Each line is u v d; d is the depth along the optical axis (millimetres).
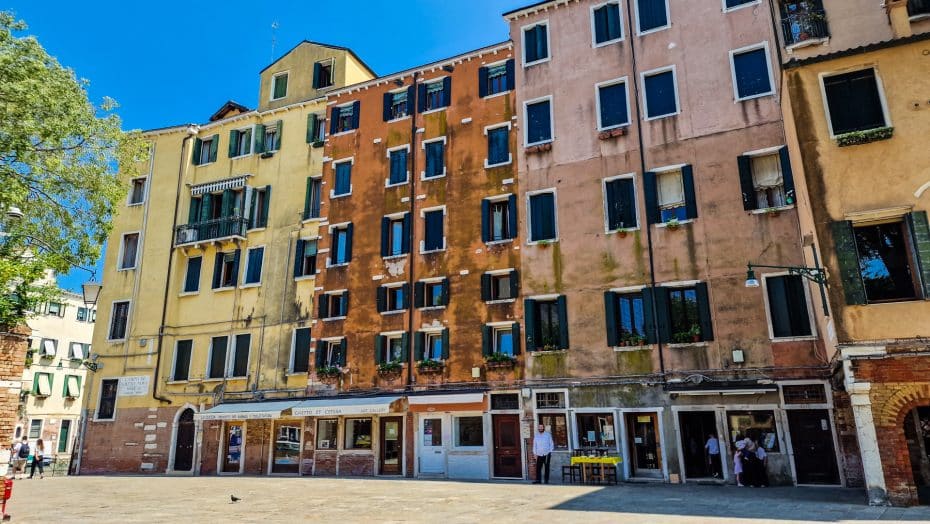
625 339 20828
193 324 29359
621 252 21531
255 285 28547
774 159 20188
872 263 14070
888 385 13156
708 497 14680
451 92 26656
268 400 26516
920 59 14398
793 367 18203
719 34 21734
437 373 23641
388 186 26906
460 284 24141
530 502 14141
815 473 17562
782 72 16016
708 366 19375
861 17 19234
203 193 31000
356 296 26141
